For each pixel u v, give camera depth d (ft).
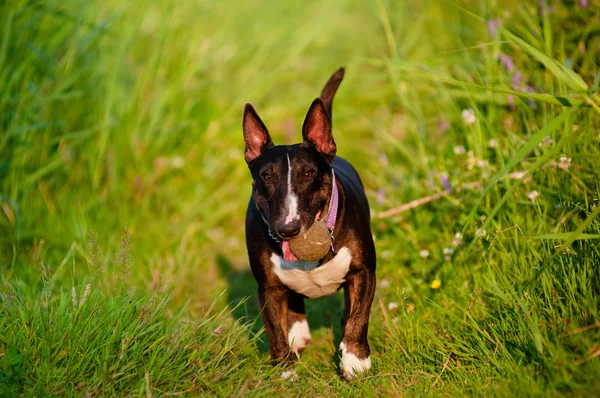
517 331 13.20
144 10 24.48
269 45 27.71
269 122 26.58
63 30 22.33
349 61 28.78
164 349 13.26
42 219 20.38
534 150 16.43
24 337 13.02
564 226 14.78
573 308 12.92
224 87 26.22
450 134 19.86
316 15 29.99
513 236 15.42
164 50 24.97
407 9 26.73
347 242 14.07
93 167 21.71
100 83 22.98
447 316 15.03
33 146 21.06
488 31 20.10
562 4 19.19
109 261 18.76
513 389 12.00
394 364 14.05
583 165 15.30
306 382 13.83
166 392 12.65
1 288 15.37
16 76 20.49
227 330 14.10
